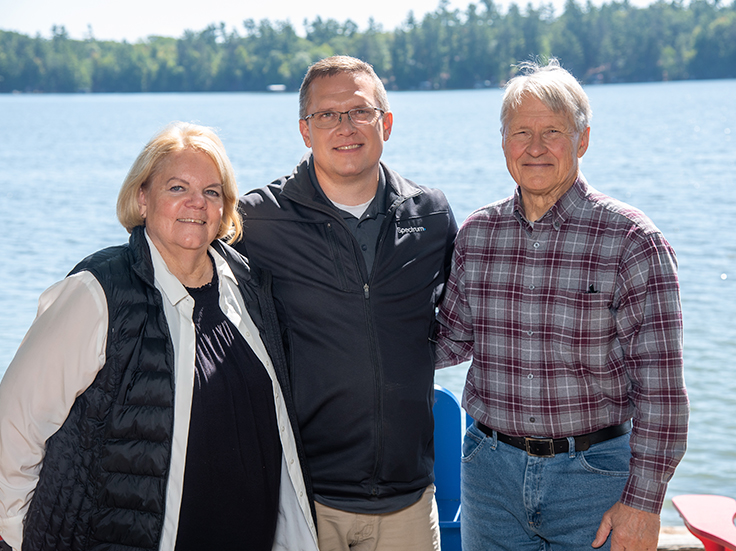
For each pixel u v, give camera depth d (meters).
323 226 2.26
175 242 1.97
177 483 1.86
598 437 2.19
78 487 1.83
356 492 2.21
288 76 148.00
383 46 139.25
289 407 2.13
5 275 12.73
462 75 134.75
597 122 53.22
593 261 2.12
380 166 2.47
